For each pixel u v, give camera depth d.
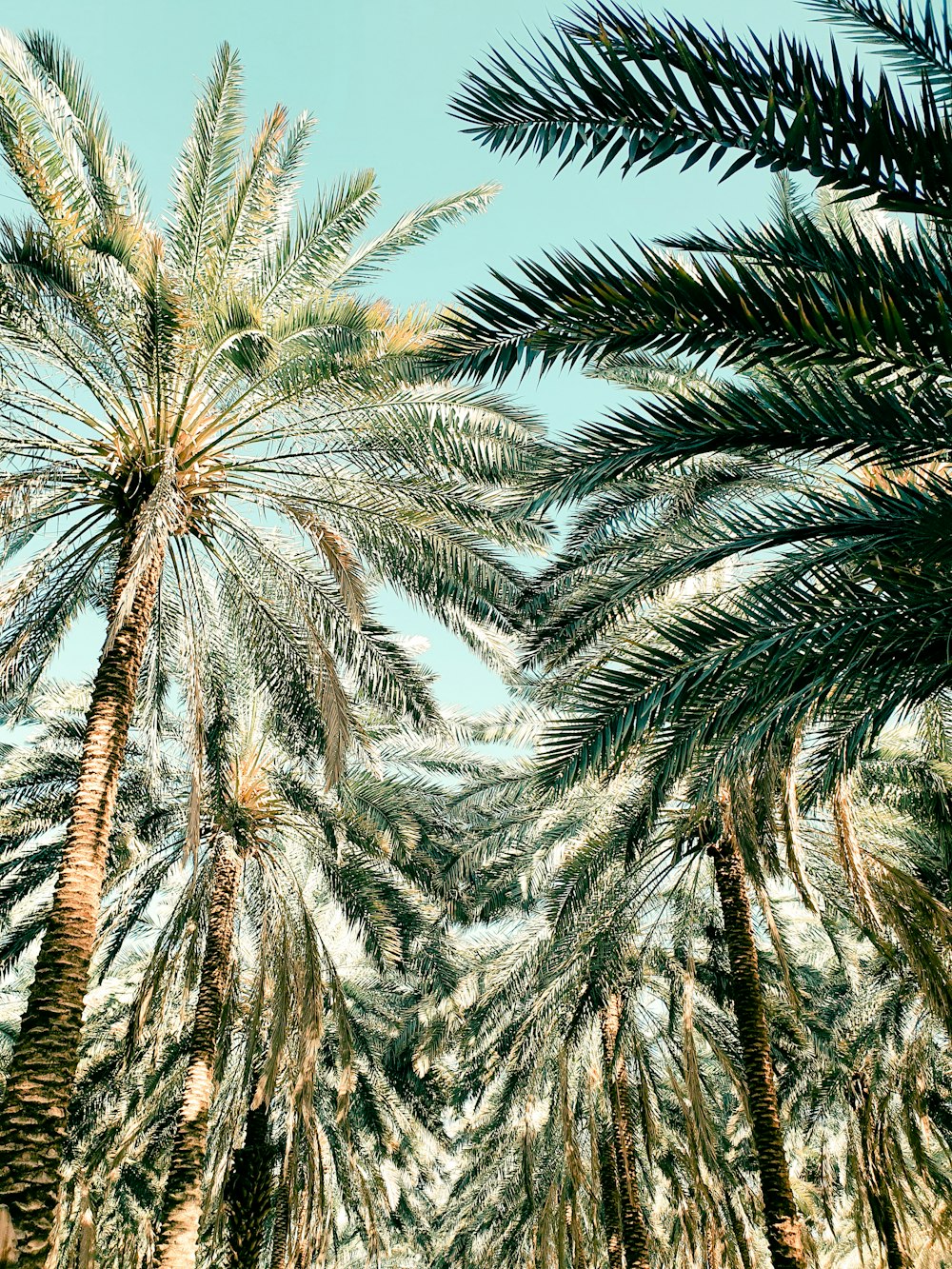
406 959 14.66
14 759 13.09
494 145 4.71
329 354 8.62
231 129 9.46
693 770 9.34
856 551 5.50
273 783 14.26
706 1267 14.14
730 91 4.29
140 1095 16.20
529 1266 18.05
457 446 9.30
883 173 4.15
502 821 12.90
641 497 8.42
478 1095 20.14
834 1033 15.55
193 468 9.77
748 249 4.95
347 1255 27.42
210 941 13.20
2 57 8.59
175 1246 11.02
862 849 8.80
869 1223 16.52
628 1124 16.02
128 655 8.62
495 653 11.26
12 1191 6.38
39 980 7.15
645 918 14.19
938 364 4.18
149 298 8.23
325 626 11.26
